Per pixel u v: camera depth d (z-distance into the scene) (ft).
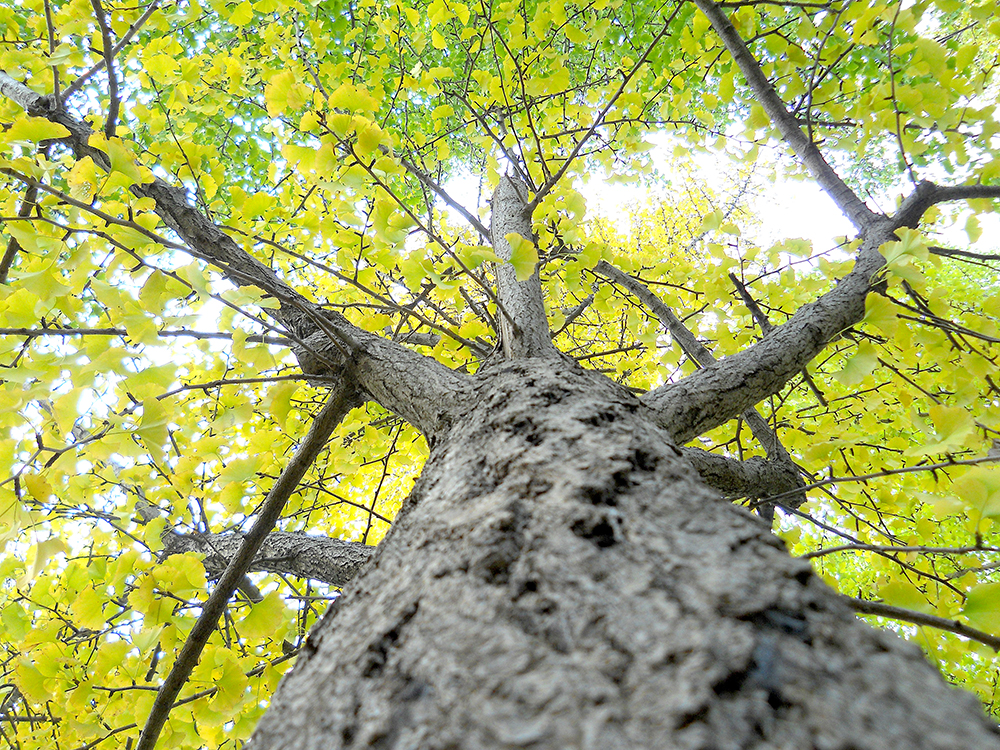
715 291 6.40
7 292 4.06
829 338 4.62
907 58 7.33
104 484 5.89
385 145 4.34
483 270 6.23
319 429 4.66
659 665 1.30
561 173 5.55
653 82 9.08
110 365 3.55
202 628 4.33
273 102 4.10
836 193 6.37
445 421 3.46
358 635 1.87
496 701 1.33
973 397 5.12
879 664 1.28
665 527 1.78
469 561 1.83
